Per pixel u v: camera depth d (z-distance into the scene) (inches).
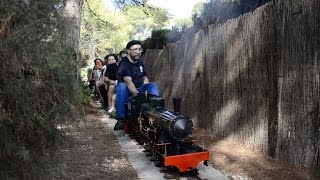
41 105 98.3
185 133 161.3
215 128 254.2
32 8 91.7
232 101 229.3
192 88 299.0
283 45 176.6
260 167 177.0
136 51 258.5
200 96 281.6
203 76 274.7
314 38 158.6
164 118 169.3
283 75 177.5
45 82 97.7
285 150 178.9
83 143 210.4
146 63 518.3
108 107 386.9
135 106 226.5
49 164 105.2
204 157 165.3
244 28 213.8
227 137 237.0
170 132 160.9
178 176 166.2
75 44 112.1
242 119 218.1
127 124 259.4
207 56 267.0
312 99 161.2
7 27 87.7
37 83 95.2
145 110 207.2
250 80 208.4
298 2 166.2
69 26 104.4
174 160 160.2
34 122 97.2
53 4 98.7
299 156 169.9
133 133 246.2
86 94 445.7
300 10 165.2
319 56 156.8
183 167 161.9
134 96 233.5
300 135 168.6
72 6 335.3
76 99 107.4
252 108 207.2
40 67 93.8
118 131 269.4
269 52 190.4
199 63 283.9
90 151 197.3
